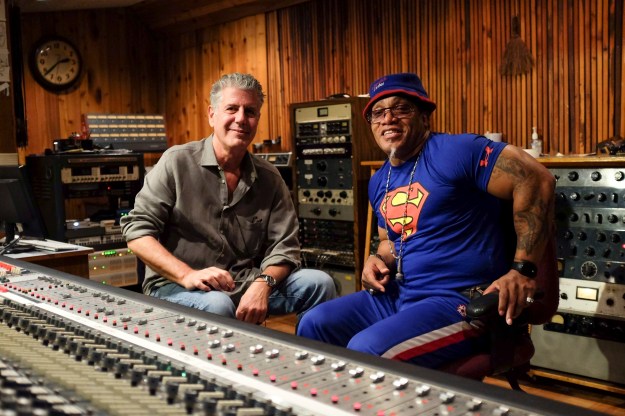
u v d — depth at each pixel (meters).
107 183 5.18
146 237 2.42
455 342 1.96
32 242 3.58
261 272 2.55
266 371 1.18
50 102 6.57
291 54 5.82
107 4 6.60
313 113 4.81
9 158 4.95
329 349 1.26
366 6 5.18
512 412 0.96
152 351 1.30
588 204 3.28
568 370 3.41
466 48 4.58
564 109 4.11
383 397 1.04
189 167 2.51
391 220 2.26
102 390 1.06
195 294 2.28
